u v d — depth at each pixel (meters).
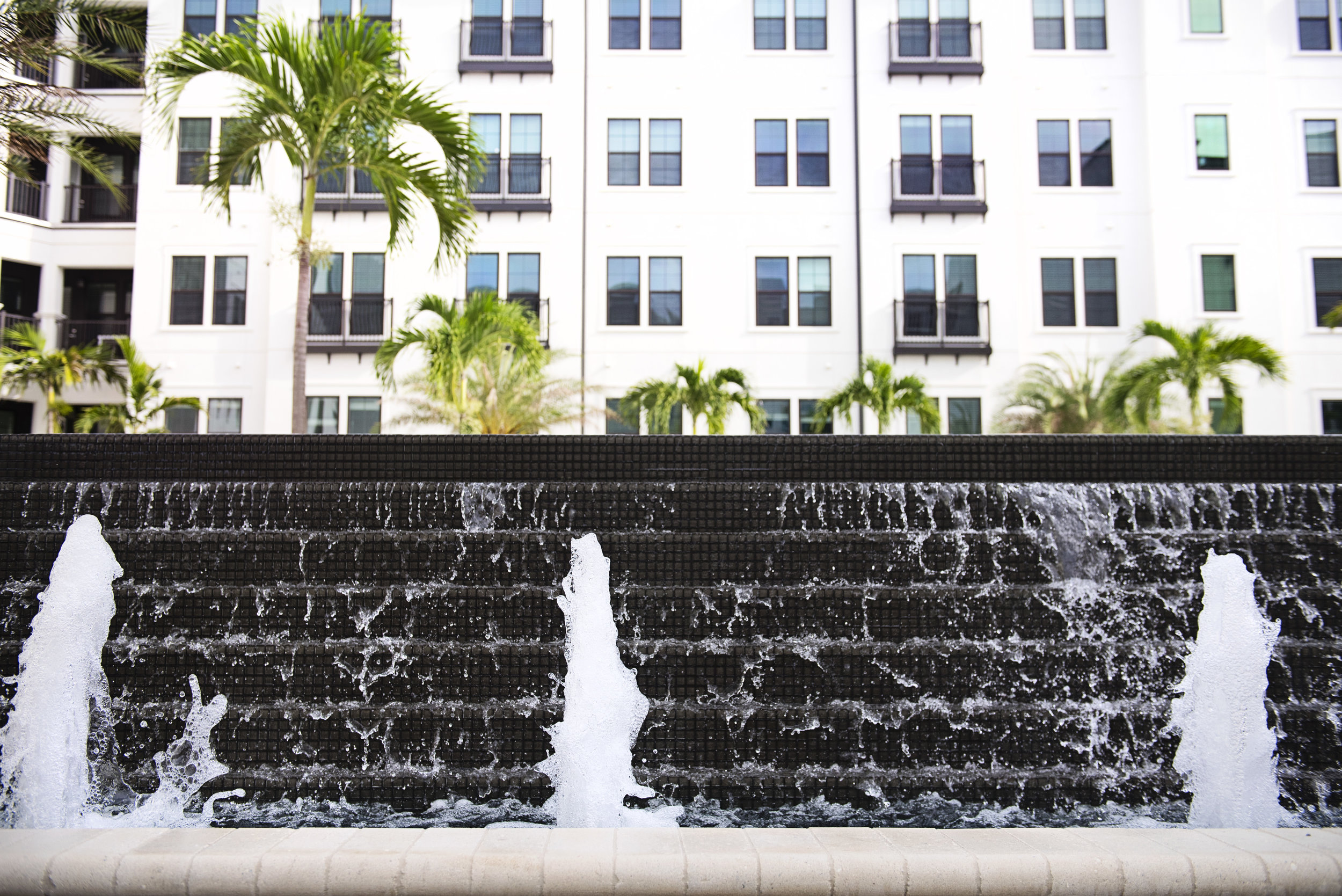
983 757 4.16
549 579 4.48
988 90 16.89
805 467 5.04
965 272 16.73
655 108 17.06
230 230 16.59
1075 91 16.98
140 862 2.54
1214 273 16.42
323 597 4.34
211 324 16.53
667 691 4.23
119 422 14.56
